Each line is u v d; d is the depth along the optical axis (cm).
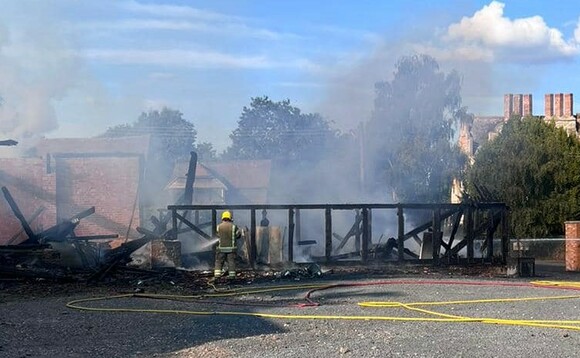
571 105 4781
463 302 1214
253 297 1343
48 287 1530
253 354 762
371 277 1711
